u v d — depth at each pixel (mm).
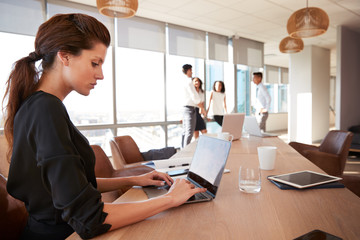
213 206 875
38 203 743
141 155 2652
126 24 4582
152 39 4922
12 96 742
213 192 955
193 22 5145
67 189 629
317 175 1188
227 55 6246
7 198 937
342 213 795
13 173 714
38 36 749
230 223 742
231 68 6504
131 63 4922
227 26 5445
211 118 6176
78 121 4398
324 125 7375
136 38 4719
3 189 936
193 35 5562
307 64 6992
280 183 1096
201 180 1081
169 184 1091
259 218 771
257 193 1002
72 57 723
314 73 7039
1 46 3521
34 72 749
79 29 720
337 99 5863
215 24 5297
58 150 635
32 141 662
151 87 5246
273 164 1402
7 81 764
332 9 4648
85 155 790
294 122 7250
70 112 4297
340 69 5781
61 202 633
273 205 872
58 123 656
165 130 5453
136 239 658
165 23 5113
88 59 741
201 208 859
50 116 651
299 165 1506
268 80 10586
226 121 2557
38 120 649
